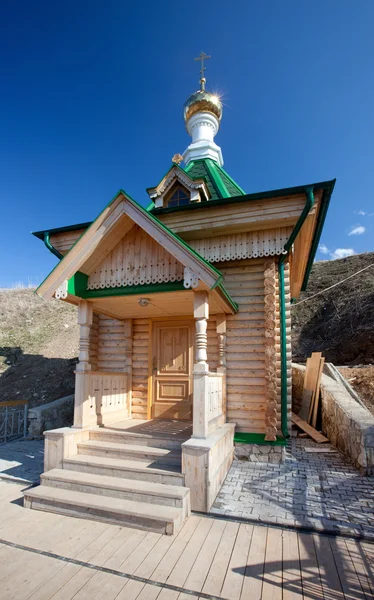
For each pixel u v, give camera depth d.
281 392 6.47
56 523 3.92
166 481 4.37
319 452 6.61
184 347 7.14
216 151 10.92
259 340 6.70
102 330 8.05
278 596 2.73
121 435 5.41
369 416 6.07
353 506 4.30
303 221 6.29
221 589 2.80
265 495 4.63
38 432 8.49
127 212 5.01
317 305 19.84
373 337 15.03
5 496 4.73
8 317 19.61
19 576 2.96
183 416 6.89
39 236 8.50
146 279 5.20
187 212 7.32
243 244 7.04
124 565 3.12
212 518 4.04
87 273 5.55
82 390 5.55
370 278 19.38
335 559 3.23
